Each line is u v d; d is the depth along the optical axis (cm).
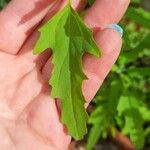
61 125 16
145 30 24
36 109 16
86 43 15
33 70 17
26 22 17
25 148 16
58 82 16
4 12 17
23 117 16
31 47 17
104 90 23
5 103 17
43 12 17
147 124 25
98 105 23
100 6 16
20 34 17
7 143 16
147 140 25
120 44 16
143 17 20
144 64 25
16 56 17
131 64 24
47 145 16
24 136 16
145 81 24
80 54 15
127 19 24
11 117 16
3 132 16
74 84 15
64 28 16
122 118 23
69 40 16
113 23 16
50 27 16
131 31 24
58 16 16
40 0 17
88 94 16
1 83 17
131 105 22
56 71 16
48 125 16
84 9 17
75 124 16
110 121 23
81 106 15
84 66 16
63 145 16
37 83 17
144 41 21
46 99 16
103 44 16
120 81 22
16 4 17
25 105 17
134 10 20
